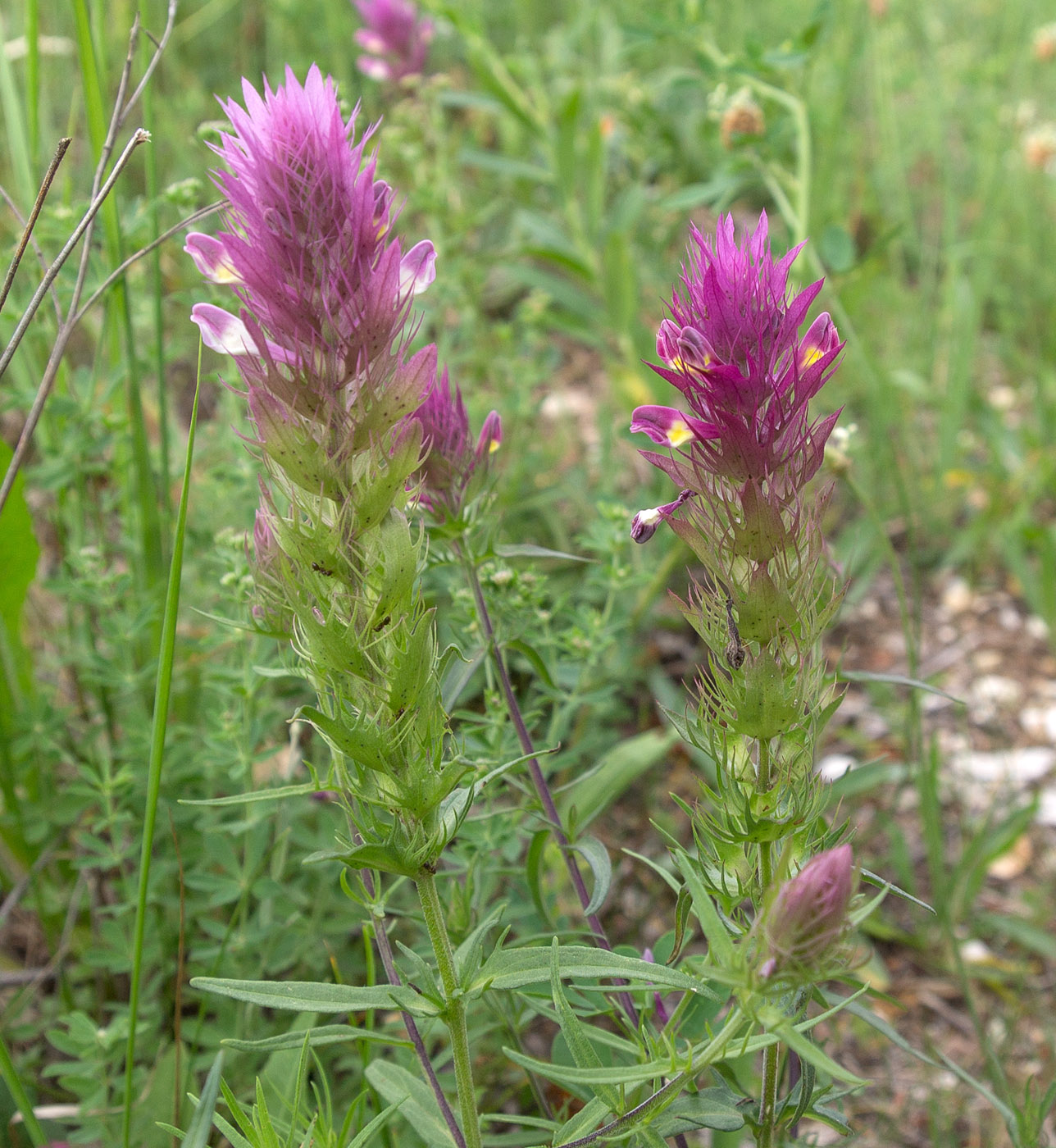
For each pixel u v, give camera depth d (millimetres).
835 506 457
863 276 432
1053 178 565
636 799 357
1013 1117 228
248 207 135
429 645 150
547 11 714
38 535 386
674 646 408
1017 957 338
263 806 250
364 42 515
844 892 134
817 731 151
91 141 275
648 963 157
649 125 532
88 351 431
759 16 648
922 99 621
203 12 595
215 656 316
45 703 286
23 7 512
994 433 484
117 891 295
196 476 350
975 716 404
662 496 384
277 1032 254
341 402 142
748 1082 236
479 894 234
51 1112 243
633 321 462
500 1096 264
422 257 145
